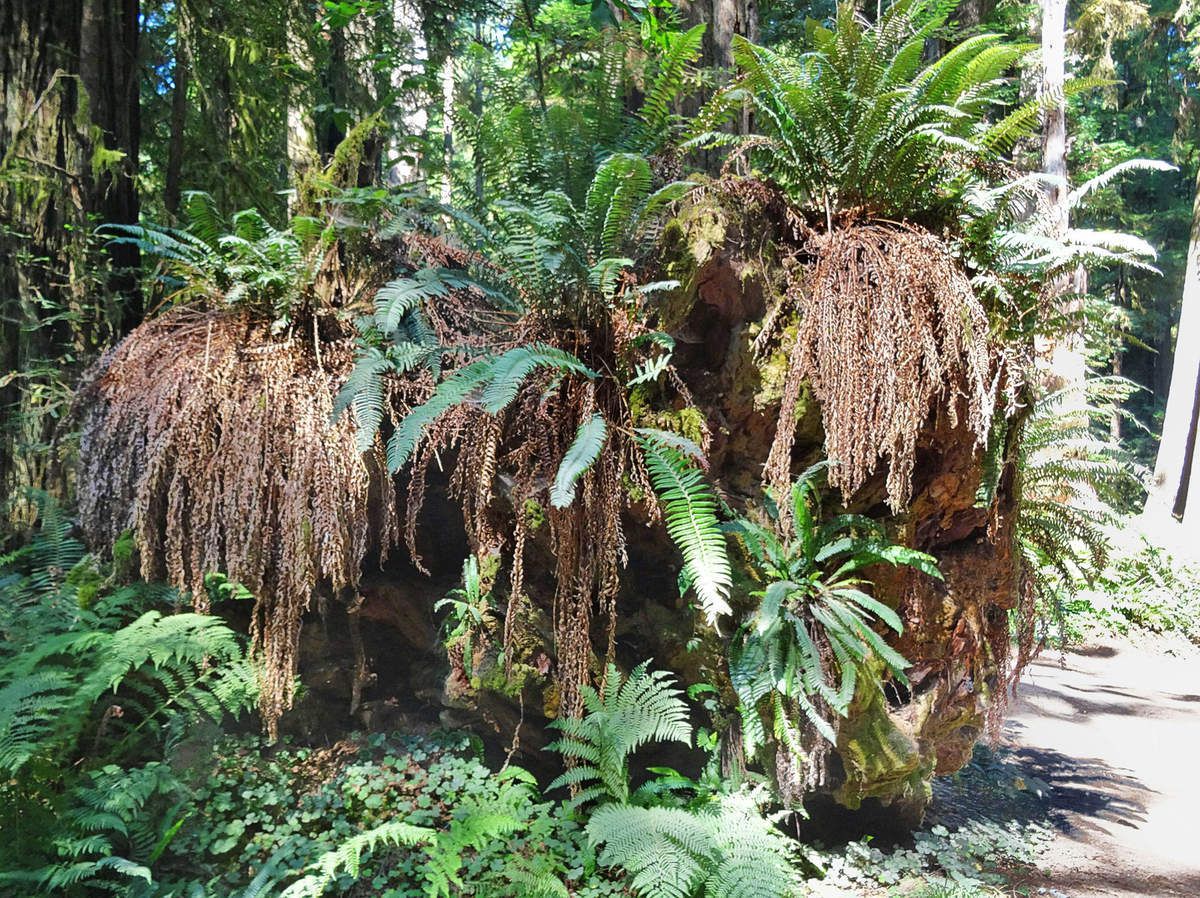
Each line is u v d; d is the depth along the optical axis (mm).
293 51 5223
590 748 3102
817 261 3076
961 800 4387
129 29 4176
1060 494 4738
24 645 3078
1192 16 14750
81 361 3818
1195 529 11992
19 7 3730
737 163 3453
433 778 3354
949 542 3564
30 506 3713
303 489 2949
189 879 2922
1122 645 8172
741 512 3285
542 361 2654
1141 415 20391
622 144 3568
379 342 3166
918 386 2887
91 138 3869
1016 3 8938
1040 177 2875
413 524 3080
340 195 3344
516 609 3068
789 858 3215
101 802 2834
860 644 2955
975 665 3727
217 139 5055
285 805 3234
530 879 2797
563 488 2436
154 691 3256
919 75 3043
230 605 3773
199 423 3002
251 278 3197
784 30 7051
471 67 5535
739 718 3301
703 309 3184
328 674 3846
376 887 2900
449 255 3605
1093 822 4215
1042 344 3543
